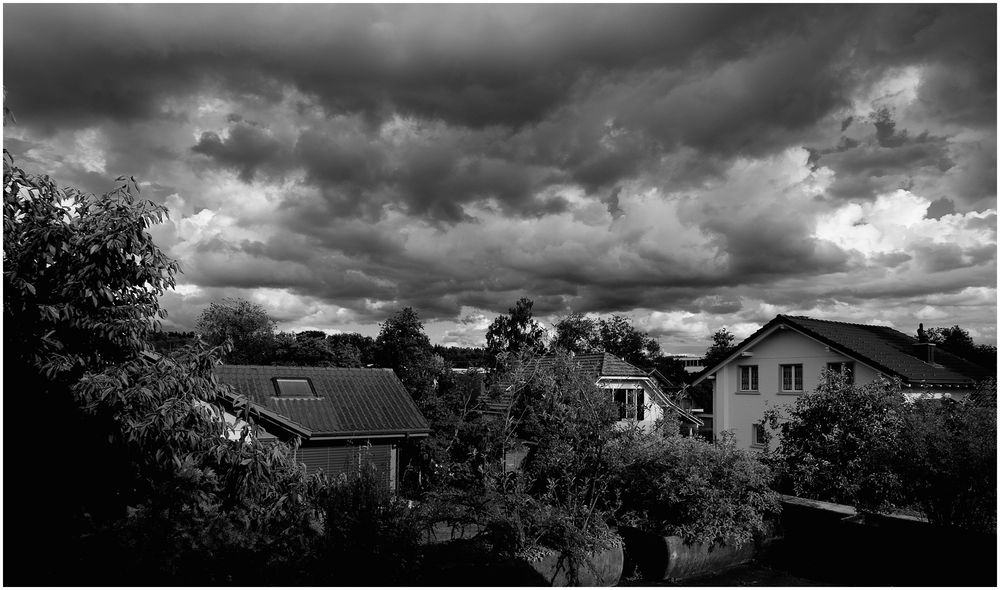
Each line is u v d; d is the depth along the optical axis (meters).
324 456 15.98
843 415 10.70
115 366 6.40
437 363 21.36
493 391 8.11
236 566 5.77
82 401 6.03
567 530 6.63
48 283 6.28
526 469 7.63
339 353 42.16
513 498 6.71
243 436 6.80
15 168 6.07
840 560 8.32
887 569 7.88
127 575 5.32
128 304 6.67
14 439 5.61
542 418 7.70
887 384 10.99
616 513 8.25
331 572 5.68
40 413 5.80
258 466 6.40
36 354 5.86
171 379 6.41
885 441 9.01
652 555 7.53
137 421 6.18
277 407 16.56
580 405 7.61
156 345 7.10
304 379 18.22
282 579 5.57
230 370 17.78
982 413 8.03
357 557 5.65
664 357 56.09
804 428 11.25
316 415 16.69
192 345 6.91
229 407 12.73
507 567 6.21
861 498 9.34
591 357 22.69
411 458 17.09
